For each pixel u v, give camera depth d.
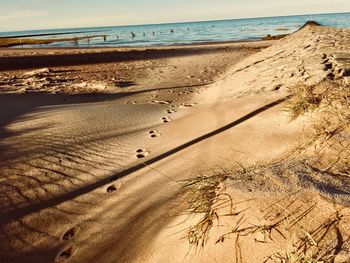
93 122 4.76
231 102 4.70
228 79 8.08
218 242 1.53
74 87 9.07
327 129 2.36
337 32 10.82
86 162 3.38
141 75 11.45
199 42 33.44
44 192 2.79
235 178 1.89
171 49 22.48
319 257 1.22
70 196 2.71
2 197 2.72
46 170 3.21
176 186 2.62
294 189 1.63
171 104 6.12
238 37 38.50
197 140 3.53
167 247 1.80
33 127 4.58
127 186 2.81
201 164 2.88
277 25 70.94
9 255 2.05
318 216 1.41
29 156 3.55
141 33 72.94
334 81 3.59
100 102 6.77
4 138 4.14
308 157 2.06
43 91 8.37
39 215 2.46
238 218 1.57
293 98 3.57
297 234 1.36
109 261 1.91
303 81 4.21
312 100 3.04
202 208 1.83
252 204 1.60
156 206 2.39
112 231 2.20
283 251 1.31
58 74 12.19
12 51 28.84
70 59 17.88
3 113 5.48
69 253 2.04
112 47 31.00
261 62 8.98
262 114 3.61
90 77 11.27
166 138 3.87
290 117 3.08
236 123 3.67
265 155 2.58
